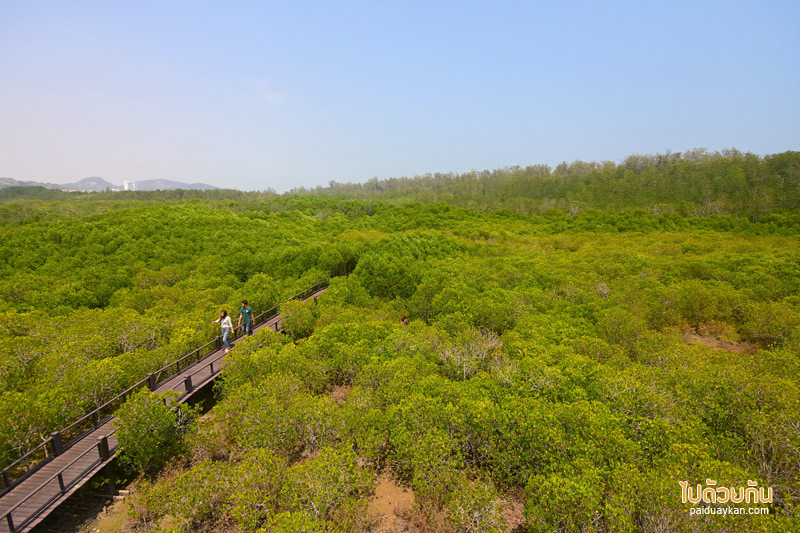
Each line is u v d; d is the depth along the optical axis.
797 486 7.26
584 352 13.71
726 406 9.60
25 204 65.50
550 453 8.31
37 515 7.20
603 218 65.75
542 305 20.17
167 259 33.53
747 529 5.82
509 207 89.19
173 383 11.95
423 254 36.22
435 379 11.30
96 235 37.38
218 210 57.12
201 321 16.30
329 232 56.34
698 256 34.66
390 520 8.25
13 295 23.48
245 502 7.49
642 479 7.00
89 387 10.69
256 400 10.18
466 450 9.45
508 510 8.34
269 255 33.19
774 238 44.34
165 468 9.55
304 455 9.81
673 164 105.38
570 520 6.65
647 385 10.31
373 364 12.30
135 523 8.05
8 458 8.60
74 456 8.84
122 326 15.34
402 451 8.91
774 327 17.45
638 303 20.41
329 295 21.47
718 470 7.00
